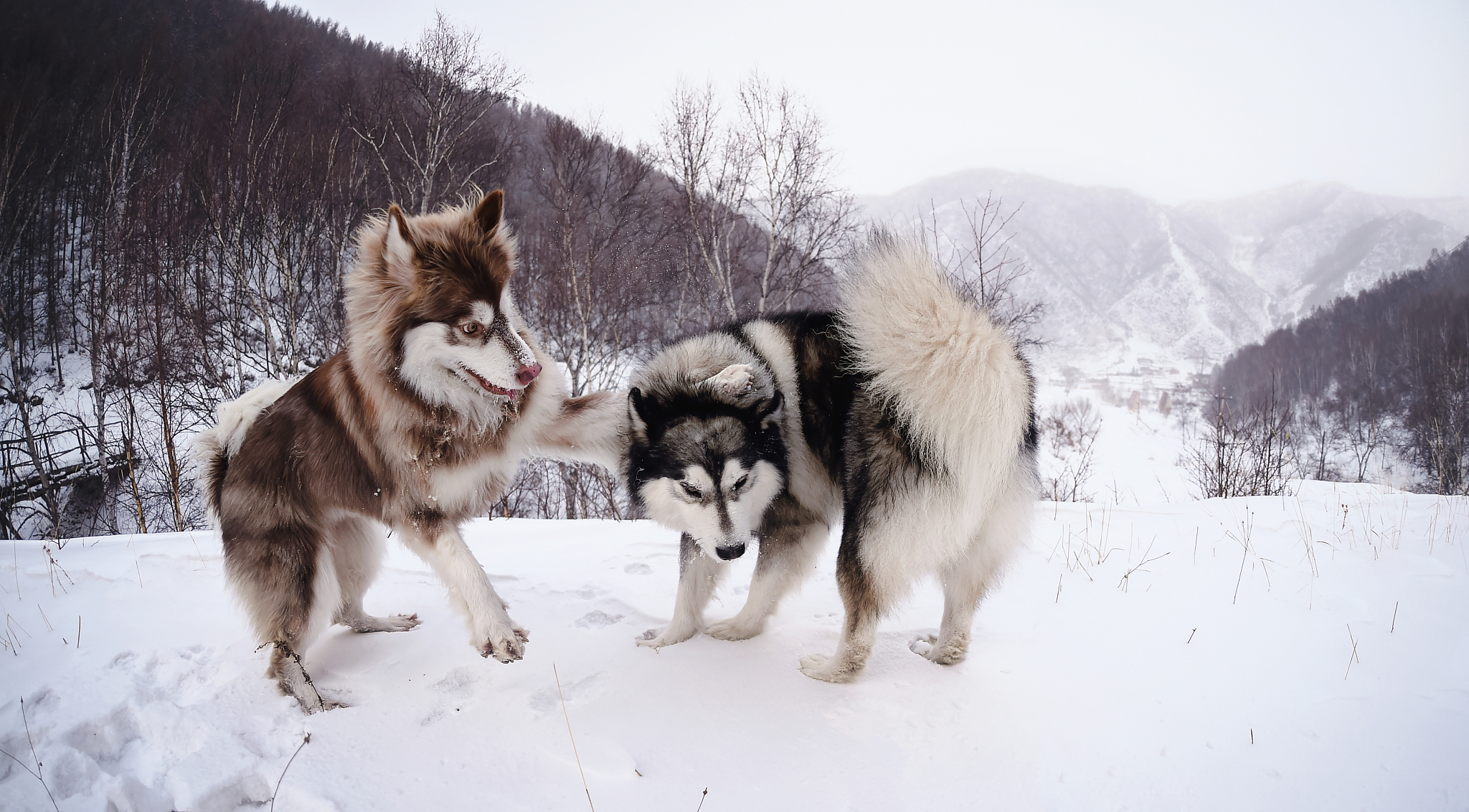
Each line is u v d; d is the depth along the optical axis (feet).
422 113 70.85
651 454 11.76
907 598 10.83
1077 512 20.35
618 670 10.68
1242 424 48.37
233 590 10.78
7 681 10.30
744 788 7.97
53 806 7.54
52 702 9.56
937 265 10.39
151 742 9.09
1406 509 18.67
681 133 60.64
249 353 63.16
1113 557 16.07
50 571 15.21
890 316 10.16
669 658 11.05
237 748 8.63
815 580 15.29
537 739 8.93
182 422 51.98
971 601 10.88
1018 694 9.78
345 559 12.21
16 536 46.14
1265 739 8.48
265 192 66.03
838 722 9.32
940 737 8.81
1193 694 9.59
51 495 48.49
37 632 12.18
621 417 13.01
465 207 11.19
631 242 66.64
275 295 70.13
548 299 62.85
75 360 71.41
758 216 62.75
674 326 64.18
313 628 10.84
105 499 51.31
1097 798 7.55
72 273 77.77
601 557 16.67
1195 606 12.85
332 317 65.16
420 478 10.44
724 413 11.28
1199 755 8.22
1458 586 13.08
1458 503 19.42
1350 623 11.71
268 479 10.81
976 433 9.83
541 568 15.98
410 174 68.59
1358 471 110.83
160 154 78.23
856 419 10.71
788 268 59.98
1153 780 7.79
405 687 10.39
